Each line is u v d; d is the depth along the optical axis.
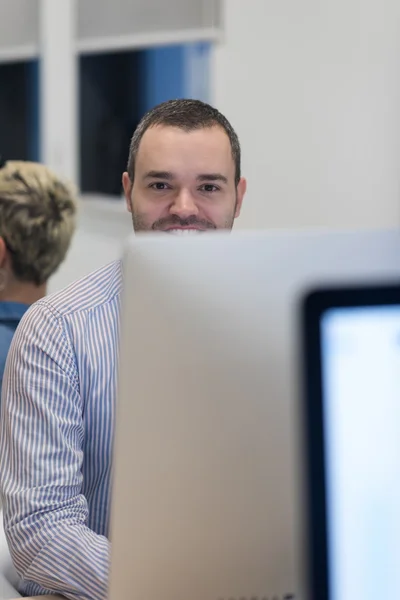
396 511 0.81
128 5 4.49
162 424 1.02
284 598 1.05
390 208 3.98
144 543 1.04
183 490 1.03
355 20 3.99
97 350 1.60
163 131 1.63
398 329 0.81
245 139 4.41
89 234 4.81
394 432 0.81
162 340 1.01
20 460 1.48
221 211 1.66
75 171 4.88
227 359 1.01
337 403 0.81
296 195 4.28
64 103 4.81
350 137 4.07
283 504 1.03
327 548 0.81
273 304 1.01
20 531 1.42
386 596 0.82
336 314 0.80
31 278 2.21
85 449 1.62
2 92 5.08
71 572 1.37
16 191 2.17
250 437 1.02
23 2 4.73
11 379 1.55
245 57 4.35
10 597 1.52
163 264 1.01
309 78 4.16
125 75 4.92
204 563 1.04
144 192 1.65
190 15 4.36
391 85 3.92
